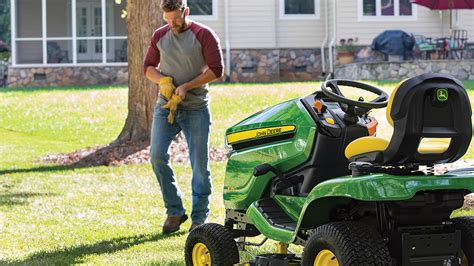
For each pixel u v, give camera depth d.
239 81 28.89
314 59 29.27
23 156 15.17
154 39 7.41
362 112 5.20
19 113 20.27
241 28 28.98
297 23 29.23
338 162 5.21
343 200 4.88
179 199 7.76
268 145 5.46
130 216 9.04
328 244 4.53
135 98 14.62
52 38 29.28
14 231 8.27
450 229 4.80
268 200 5.38
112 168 13.12
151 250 7.13
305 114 5.25
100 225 8.51
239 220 5.73
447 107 4.54
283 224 5.12
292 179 5.30
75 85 29.03
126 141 14.61
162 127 7.44
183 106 7.41
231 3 28.94
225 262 5.52
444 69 24.64
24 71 29.25
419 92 4.43
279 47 29.25
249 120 5.70
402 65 24.89
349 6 28.08
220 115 18.58
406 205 4.57
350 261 4.39
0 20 44.97
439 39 26.59
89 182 11.71
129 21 14.55
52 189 11.14
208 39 7.27
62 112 20.20
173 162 13.51
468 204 8.62
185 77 7.34
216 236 5.55
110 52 32.19
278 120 5.40
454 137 4.54
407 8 28.27
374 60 27.56
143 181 11.71
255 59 29.02
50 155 15.12
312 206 4.80
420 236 4.60
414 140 4.45
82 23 32.38
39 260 6.80
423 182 4.42
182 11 7.15
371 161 4.66
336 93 5.36
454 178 4.48
